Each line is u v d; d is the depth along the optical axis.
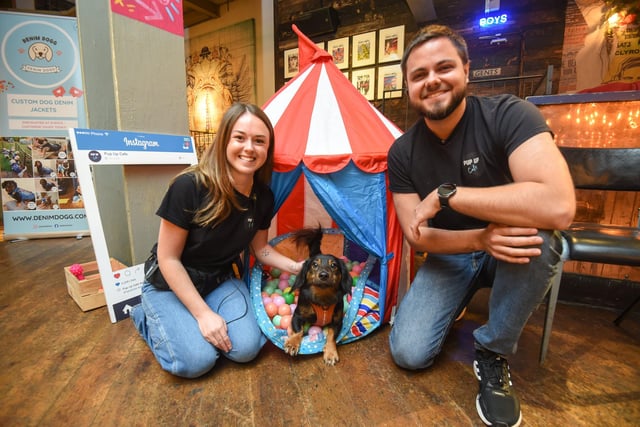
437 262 1.60
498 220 1.14
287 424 1.24
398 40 4.95
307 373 1.54
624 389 1.44
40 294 2.37
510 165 1.20
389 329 1.94
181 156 2.52
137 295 2.12
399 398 1.38
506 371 1.36
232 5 6.42
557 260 1.12
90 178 1.99
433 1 4.46
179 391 1.41
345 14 5.31
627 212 2.17
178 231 1.46
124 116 2.24
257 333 1.60
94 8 2.49
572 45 3.98
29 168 3.82
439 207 1.25
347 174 1.73
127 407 1.32
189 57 7.26
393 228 1.86
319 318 1.65
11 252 3.34
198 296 1.51
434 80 1.22
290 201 2.76
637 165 1.82
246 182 1.54
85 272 2.40
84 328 1.93
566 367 1.59
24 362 1.60
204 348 1.46
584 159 1.94
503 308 1.25
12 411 1.29
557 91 4.12
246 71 6.49
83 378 1.49
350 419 1.27
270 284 2.11
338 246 2.70
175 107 2.60
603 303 2.22
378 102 5.23
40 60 3.77
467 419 1.28
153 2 2.36
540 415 1.29
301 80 2.07
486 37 4.34
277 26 5.93
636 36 3.67
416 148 1.47
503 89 4.38
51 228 3.92
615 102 2.12
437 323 1.48
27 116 3.77
